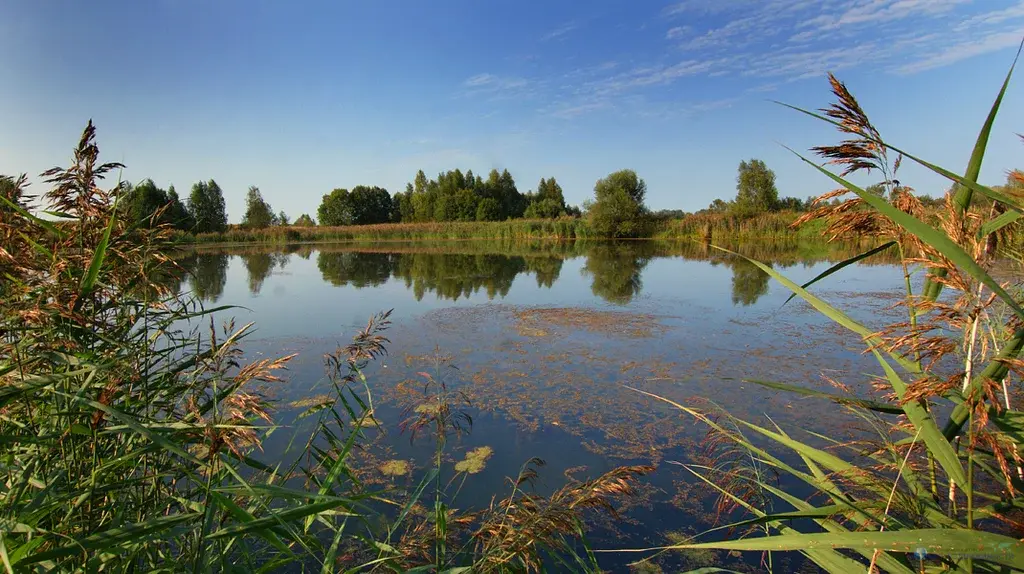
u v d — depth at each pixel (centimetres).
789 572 254
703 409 457
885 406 146
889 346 138
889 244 148
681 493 329
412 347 688
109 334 172
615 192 3341
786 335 729
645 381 544
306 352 639
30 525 134
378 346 239
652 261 1908
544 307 972
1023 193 148
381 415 446
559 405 475
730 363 602
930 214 139
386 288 1240
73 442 157
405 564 205
